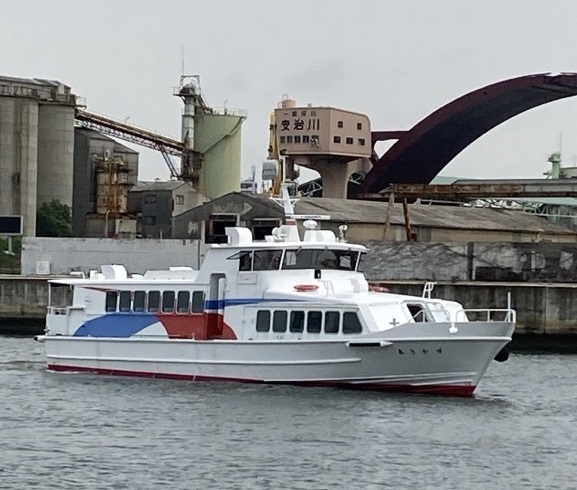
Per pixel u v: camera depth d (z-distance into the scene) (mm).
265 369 96000
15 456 74375
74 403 91875
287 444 77625
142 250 181750
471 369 92812
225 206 193625
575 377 114312
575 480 70562
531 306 151500
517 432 82812
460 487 68438
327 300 94188
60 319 107875
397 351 92250
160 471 70875
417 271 171625
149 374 101625
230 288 98375
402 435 80562
